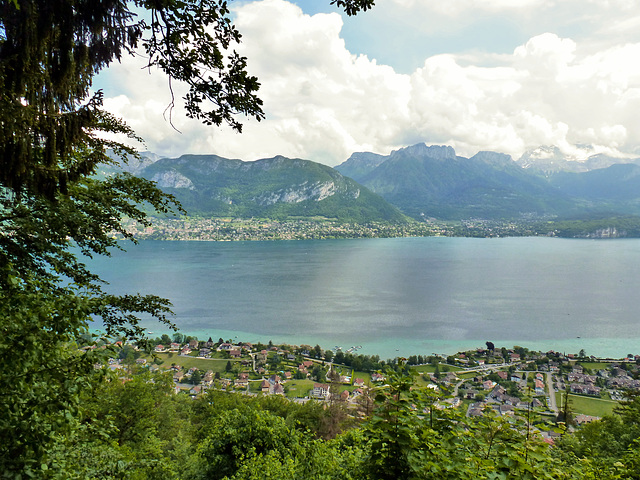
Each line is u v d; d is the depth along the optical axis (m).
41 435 7.02
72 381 7.34
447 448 7.27
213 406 47.69
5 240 9.29
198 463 25.05
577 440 31.97
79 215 10.63
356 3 7.56
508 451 7.14
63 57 6.17
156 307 11.54
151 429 29.89
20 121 6.12
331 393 72.50
